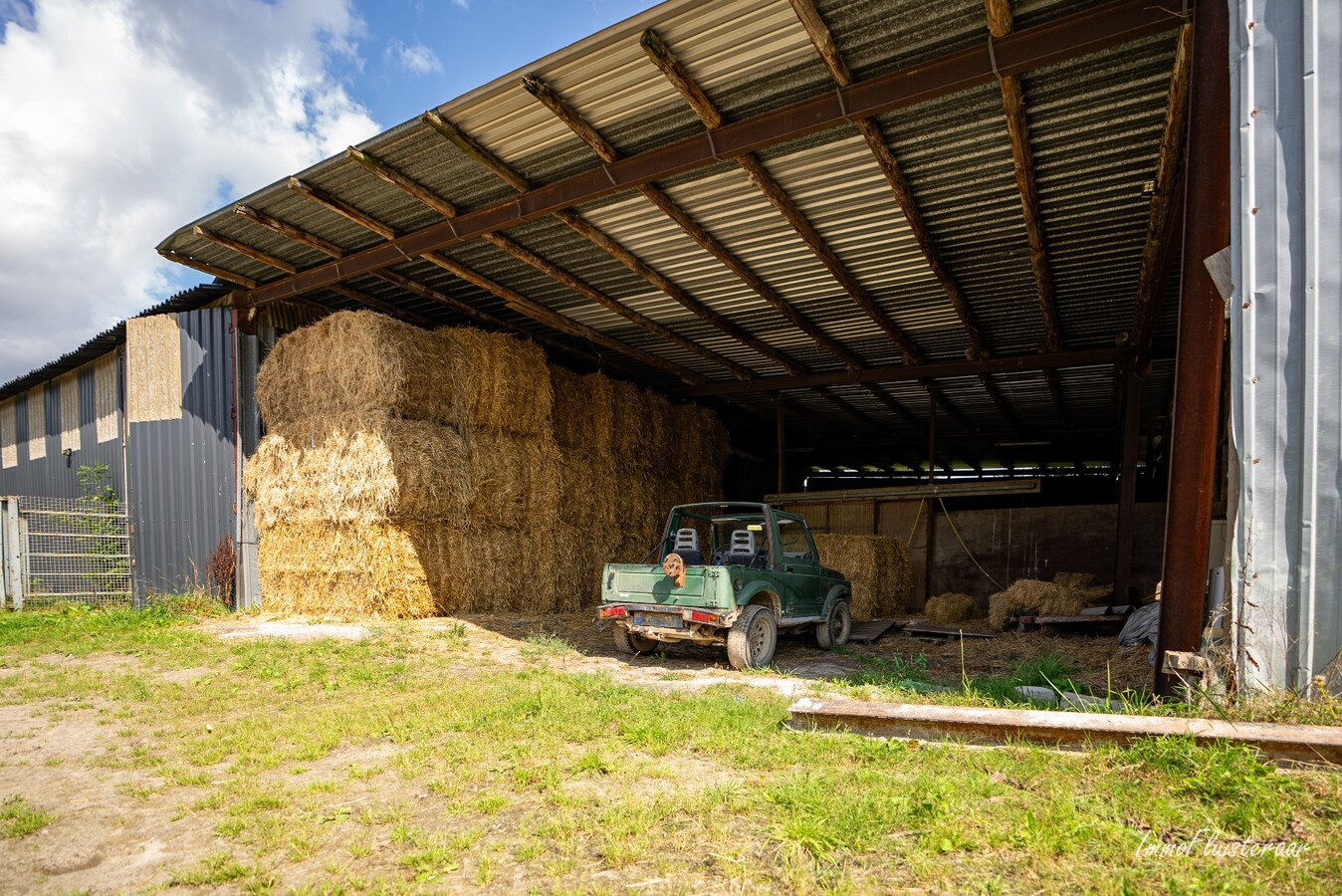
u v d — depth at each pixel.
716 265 8.70
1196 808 2.79
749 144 5.82
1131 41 4.58
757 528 8.02
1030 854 2.53
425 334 9.45
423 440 8.95
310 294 10.34
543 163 6.68
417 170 6.82
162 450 11.42
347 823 3.02
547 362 11.20
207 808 3.21
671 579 6.75
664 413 13.74
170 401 11.27
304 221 8.02
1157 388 13.61
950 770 3.38
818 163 6.39
